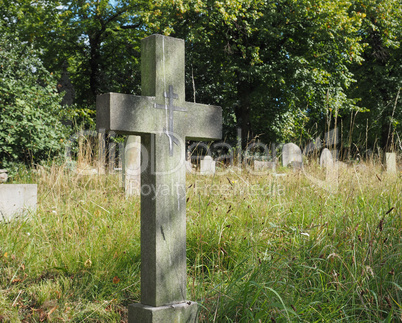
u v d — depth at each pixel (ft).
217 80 64.54
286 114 62.75
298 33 60.49
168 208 9.18
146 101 9.19
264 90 61.26
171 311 9.01
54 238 14.89
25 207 17.72
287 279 10.57
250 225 15.42
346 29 58.03
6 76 31.86
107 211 16.84
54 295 11.01
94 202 18.52
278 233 14.60
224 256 13.08
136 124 9.03
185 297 9.47
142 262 9.28
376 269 10.48
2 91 30.01
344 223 13.38
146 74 9.58
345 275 10.69
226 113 67.72
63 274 12.23
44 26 60.90
